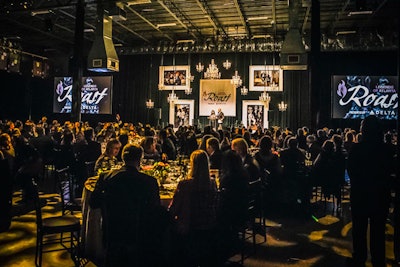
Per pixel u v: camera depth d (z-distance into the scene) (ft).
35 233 15.51
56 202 21.25
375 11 42.57
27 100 65.67
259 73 57.57
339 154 19.77
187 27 53.78
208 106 59.21
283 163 18.51
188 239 10.24
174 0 41.42
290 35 30.40
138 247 8.35
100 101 60.44
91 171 17.11
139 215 8.38
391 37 48.65
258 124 57.06
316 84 31.65
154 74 62.80
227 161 12.10
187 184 10.23
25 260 12.45
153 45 58.49
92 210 11.73
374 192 10.80
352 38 50.34
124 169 8.64
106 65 33.45
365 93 50.29
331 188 19.86
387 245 15.03
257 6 43.42
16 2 39.81
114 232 8.24
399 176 13.02
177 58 61.77
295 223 17.99
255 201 13.20
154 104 62.54
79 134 25.70
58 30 54.95
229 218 11.46
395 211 13.14
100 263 11.29
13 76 63.98
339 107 51.21
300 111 55.47
